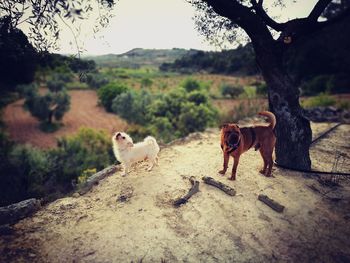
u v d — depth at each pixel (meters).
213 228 1.57
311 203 1.88
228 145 1.93
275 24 2.25
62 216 1.66
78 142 5.75
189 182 2.04
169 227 1.55
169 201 1.80
